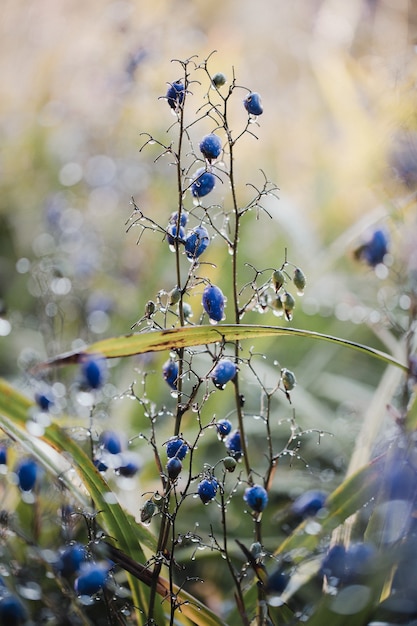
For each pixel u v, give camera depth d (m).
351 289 1.03
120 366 0.95
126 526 0.63
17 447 0.69
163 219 1.21
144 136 1.33
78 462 0.62
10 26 1.59
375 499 0.67
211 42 1.48
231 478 0.83
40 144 1.44
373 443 0.71
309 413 0.89
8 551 0.67
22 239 1.30
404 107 0.93
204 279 0.63
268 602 0.63
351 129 1.11
